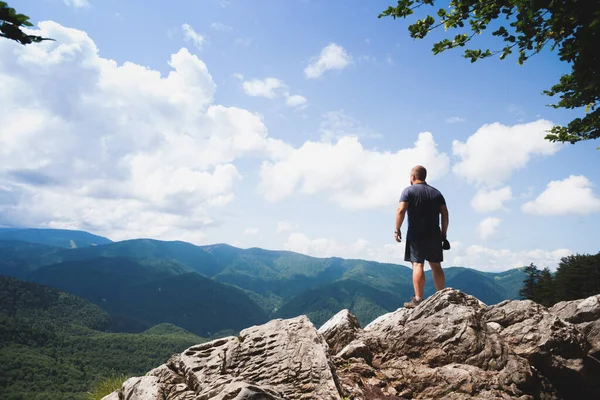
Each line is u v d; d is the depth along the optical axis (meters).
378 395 4.87
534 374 5.10
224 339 5.30
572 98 7.29
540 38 4.82
